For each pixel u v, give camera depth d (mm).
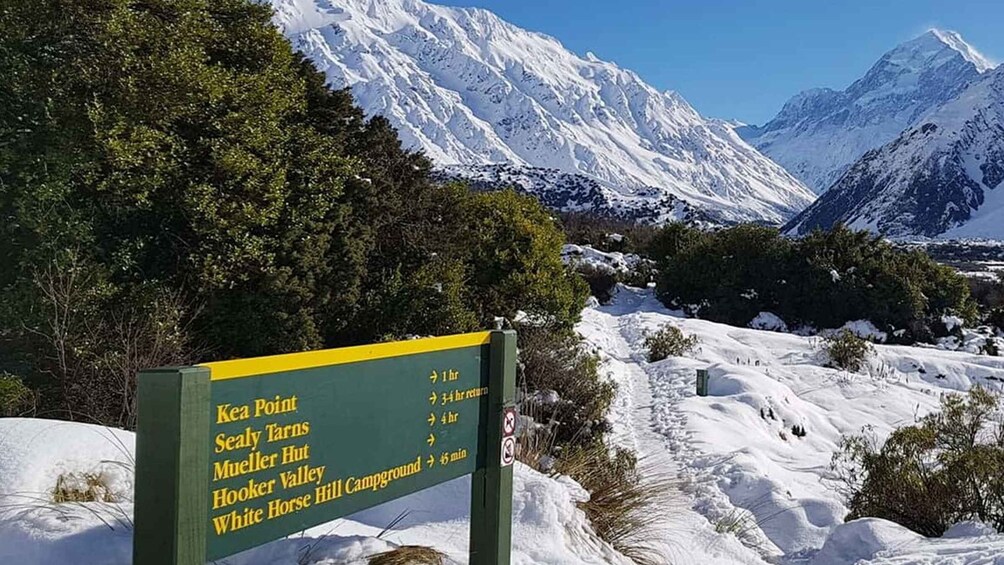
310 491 2443
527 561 3709
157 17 9266
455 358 3066
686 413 12664
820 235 28250
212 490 2156
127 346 6977
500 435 3258
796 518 7711
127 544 2914
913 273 26734
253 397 2258
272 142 10070
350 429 2578
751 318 28141
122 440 3717
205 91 8891
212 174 9328
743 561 5828
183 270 9195
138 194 8367
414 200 14266
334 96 13242
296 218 10211
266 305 9617
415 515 4168
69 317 7500
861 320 26391
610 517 5023
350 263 11367
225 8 10625
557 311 15133
